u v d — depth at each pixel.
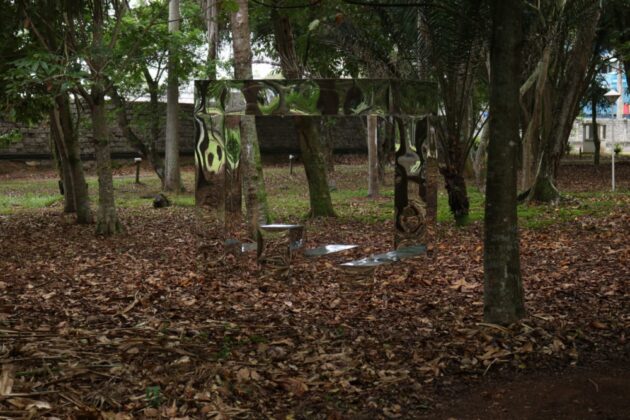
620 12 19.00
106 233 14.23
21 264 11.08
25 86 12.73
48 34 13.73
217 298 8.48
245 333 6.72
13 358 5.49
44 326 6.86
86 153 35.34
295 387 5.37
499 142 6.62
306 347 6.35
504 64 6.43
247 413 4.93
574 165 34.66
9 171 33.59
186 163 37.28
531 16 15.02
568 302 7.89
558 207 17.52
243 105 9.27
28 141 34.97
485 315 6.89
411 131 9.70
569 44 17.98
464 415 5.01
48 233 14.83
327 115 8.96
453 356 6.07
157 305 8.13
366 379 5.61
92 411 4.66
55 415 4.62
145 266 10.73
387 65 13.45
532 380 5.58
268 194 23.97
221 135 10.15
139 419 4.72
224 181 10.28
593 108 33.56
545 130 18.09
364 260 8.94
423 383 5.56
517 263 6.82
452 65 13.01
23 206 21.09
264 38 19.38
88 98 13.88
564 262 10.29
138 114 26.80
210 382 5.31
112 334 6.43
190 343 6.19
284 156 40.19
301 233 9.41
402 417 5.00
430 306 7.90
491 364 5.86
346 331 6.94
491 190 6.73
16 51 13.45
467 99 14.31
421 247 9.63
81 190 16.42
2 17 13.23
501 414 5.01
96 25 13.36
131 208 20.03
